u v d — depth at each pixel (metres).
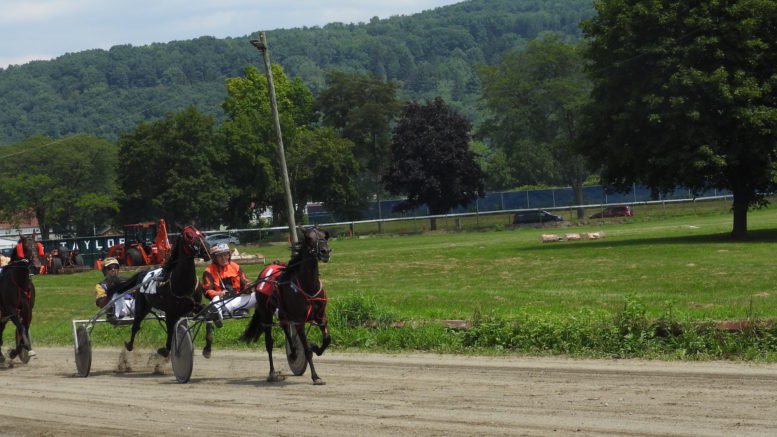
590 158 45.06
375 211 92.94
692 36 39.47
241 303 14.82
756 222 55.34
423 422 9.87
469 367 14.23
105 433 10.30
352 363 15.55
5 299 17.80
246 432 9.87
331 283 33.59
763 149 39.00
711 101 39.12
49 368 17.81
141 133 78.94
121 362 16.72
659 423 9.28
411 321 18.42
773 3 38.72
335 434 9.50
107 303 16.67
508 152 102.81
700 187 42.38
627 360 14.20
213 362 17.05
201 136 78.06
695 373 12.47
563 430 9.14
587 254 38.03
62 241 60.31
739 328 14.65
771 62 39.91
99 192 94.38
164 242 48.16
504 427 9.41
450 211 91.50
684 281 26.53
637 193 88.94
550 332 15.89
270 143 81.56
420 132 83.56
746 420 9.27
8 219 93.50
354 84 98.69
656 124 39.28
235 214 83.25
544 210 74.12
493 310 19.27
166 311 14.88
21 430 10.85
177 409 11.58
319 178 83.81
